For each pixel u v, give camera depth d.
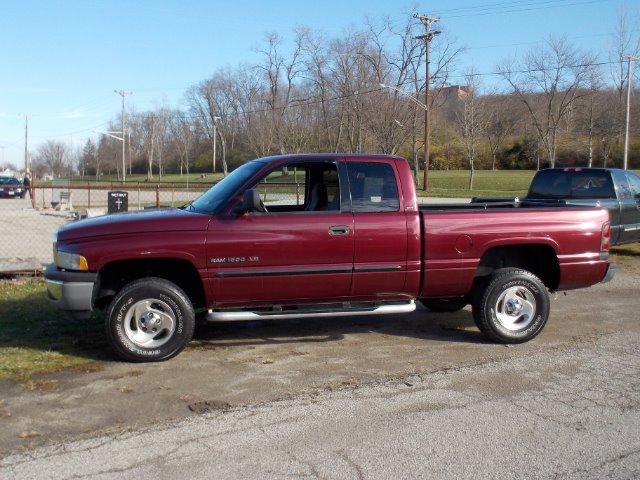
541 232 6.48
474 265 6.35
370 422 4.49
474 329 7.22
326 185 6.32
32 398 4.89
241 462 3.87
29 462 3.83
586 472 3.78
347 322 7.54
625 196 11.91
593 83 41.03
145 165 90.62
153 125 76.62
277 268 5.88
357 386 5.24
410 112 46.25
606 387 5.25
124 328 5.73
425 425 4.45
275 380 5.38
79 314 5.72
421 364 5.86
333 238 5.96
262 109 57.12
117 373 5.51
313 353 6.20
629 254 13.49
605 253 6.75
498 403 4.87
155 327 5.83
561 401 4.92
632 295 9.23
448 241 6.25
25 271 9.89
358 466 3.83
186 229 5.74
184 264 5.96
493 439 4.22
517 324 6.58
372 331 7.11
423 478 3.69
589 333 7.03
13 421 4.45
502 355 6.17
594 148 48.59
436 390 5.15
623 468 3.83
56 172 107.62
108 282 6.09
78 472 3.71
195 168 84.06
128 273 6.13
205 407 4.75
